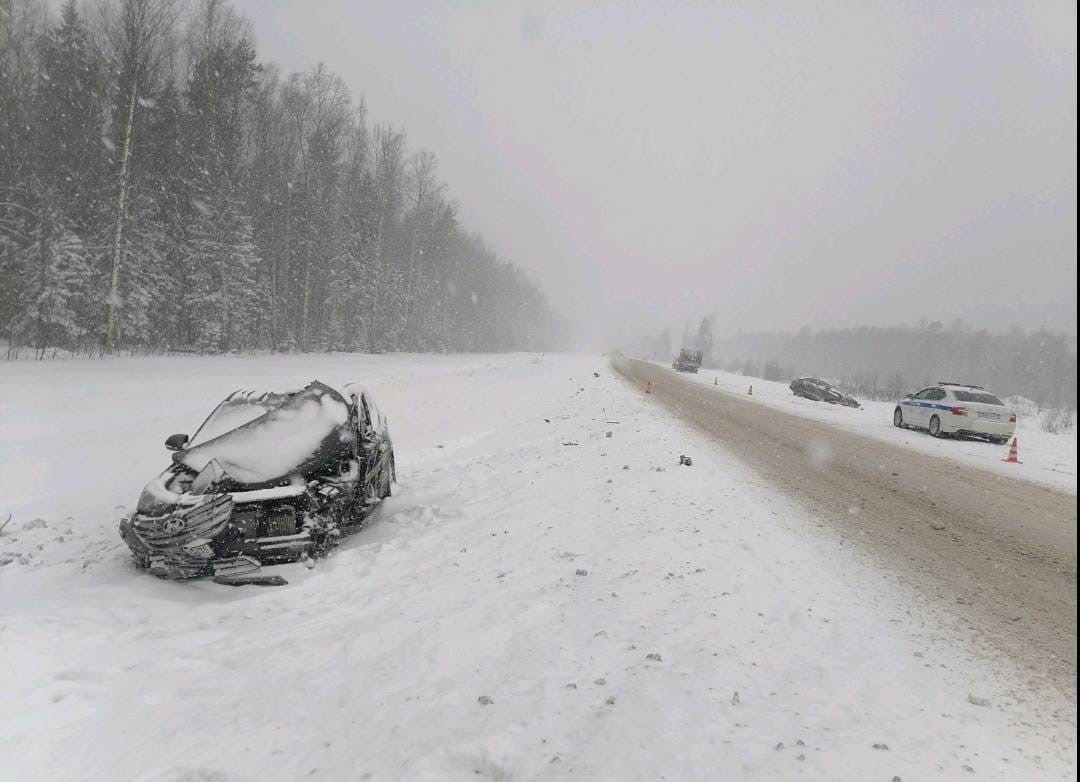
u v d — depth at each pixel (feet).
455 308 274.98
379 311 185.78
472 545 21.83
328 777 9.26
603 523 23.40
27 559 21.22
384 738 10.21
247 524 19.56
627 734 9.95
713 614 15.03
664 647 13.24
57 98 99.30
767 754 9.46
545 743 9.82
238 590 18.54
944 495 31.12
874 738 10.01
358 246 169.07
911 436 58.85
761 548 20.36
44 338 88.02
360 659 13.32
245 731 10.67
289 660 13.42
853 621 14.89
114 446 39.27
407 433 50.47
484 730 10.16
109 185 98.53
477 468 37.11
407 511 27.63
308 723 10.89
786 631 14.21
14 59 99.86
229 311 118.52
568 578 17.92
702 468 33.50
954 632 14.49
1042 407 130.82
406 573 19.42
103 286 97.14
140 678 12.80
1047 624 15.19
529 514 25.41
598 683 11.72
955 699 11.42
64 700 11.78
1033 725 10.60
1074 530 24.99
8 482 31.58
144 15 95.71
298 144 159.43
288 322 153.17
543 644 13.57
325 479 22.09
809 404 94.27
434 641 13.93
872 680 12.00
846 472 36.09
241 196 125.59
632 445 40.40
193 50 128.77
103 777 9.57
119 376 68.95
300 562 20.31
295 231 147.33
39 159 96.58
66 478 32.76
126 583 18.70
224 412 24.12
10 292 88.02
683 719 10.38
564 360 195.42
